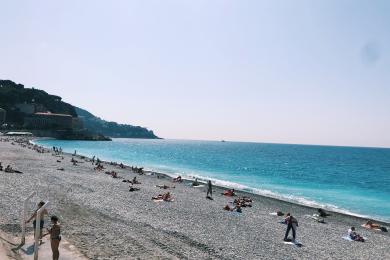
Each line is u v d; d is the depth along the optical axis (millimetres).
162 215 28375
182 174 77562
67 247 17500
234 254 20094
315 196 55750
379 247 25438
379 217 40625
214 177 75688
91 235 20438
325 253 22438
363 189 68312
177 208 32219
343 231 29984
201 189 49219
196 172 85625
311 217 35156
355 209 45562
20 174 45312
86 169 62875
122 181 49250
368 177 91875
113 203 31328
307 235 27047
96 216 25516
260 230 26875
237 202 38000
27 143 145625
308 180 79625
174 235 22656
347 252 23234
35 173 48719
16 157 74250
